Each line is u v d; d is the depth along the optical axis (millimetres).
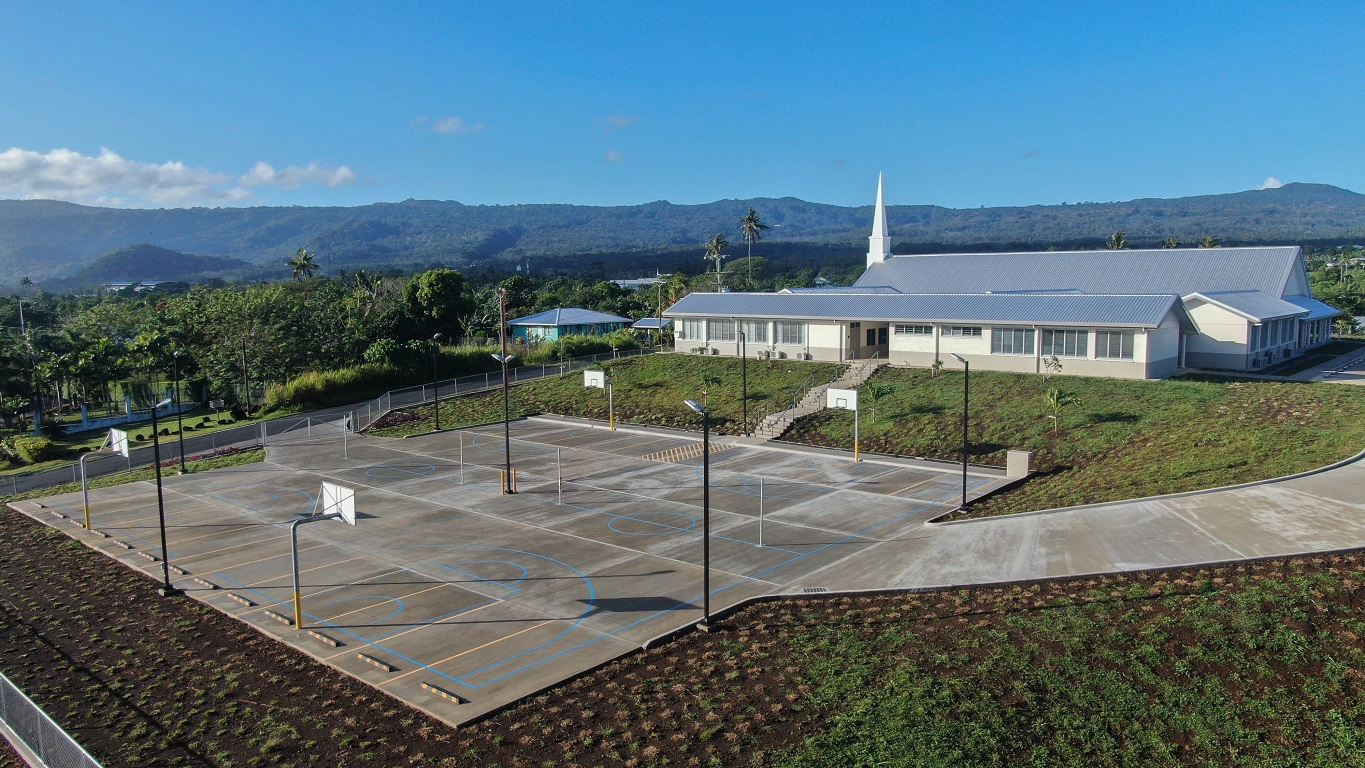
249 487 41531
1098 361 49781
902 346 58500
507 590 26094
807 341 63031
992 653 19625
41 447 53062
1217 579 22250
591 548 30062
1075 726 16484
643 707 18453
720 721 17625
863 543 29422
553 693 19375
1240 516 26812
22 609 26375
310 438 55000
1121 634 19844
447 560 29203
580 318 99875
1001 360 53812
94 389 72312
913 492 36281
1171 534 26016
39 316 114625
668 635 22094
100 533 34188
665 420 55031
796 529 31531
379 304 108375
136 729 18578
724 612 23594
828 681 19000
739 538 30672
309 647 22406
